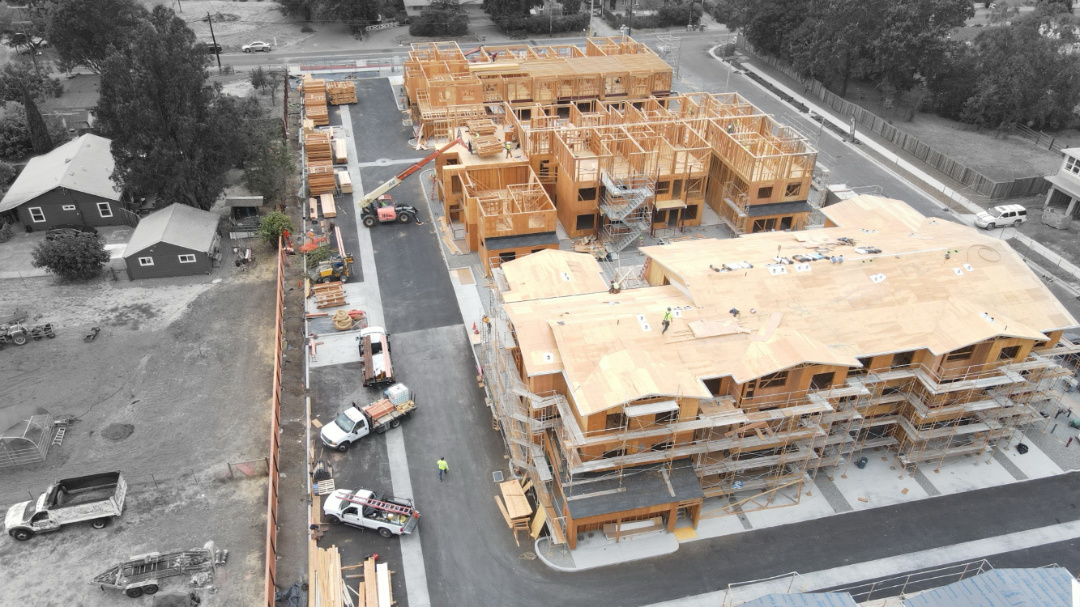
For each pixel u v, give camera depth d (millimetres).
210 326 61656
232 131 74438
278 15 141000
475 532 44906
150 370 56656
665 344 43719
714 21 150375
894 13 100312
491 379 51375
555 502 44781
